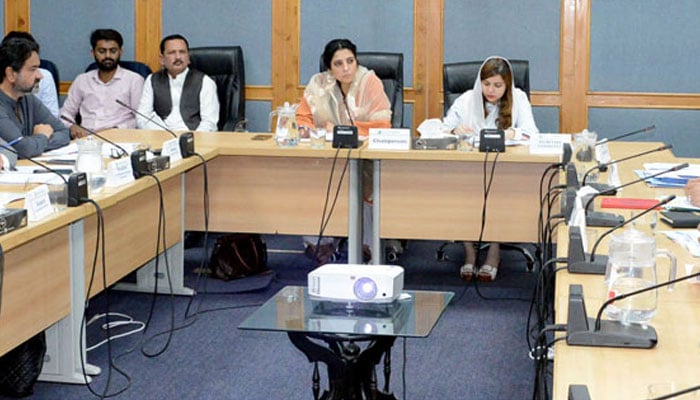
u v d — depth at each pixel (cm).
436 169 435
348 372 246
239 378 350
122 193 343
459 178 434
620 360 179
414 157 425
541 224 400
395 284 248
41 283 312
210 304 440
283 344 386
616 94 617
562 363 178
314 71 637
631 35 611
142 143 452
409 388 342
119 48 602
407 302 254
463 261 523
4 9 650
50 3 648
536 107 624
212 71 599
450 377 352
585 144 388
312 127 481
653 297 201
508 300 448
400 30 625
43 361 335
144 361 366
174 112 583
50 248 317
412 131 633
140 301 443
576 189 316
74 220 308
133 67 617
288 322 237
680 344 189
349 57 487
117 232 370
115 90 604
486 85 482
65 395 332
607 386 166
